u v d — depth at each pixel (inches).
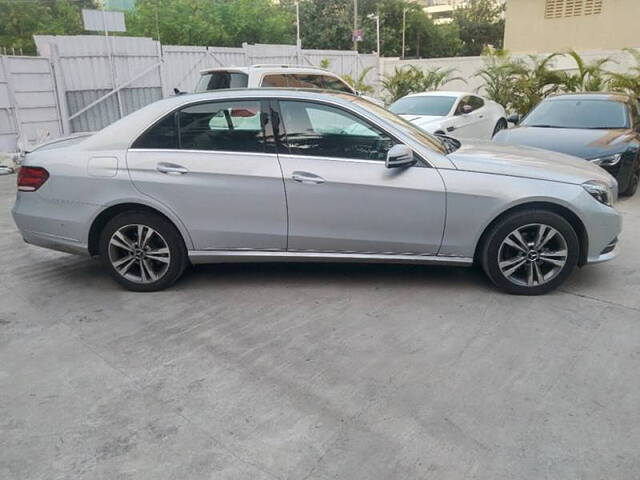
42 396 123.6
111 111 534.3
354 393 123.0
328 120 170.2
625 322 154.8
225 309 167.5
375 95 823.7
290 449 105.4
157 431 111.1
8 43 1444.4
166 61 565.3
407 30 2084.2
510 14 877.8
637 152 295.9
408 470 99.5
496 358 136.6
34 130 474.3
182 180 170.2
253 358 138.7
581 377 127.9
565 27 831.1
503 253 171.9
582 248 173.0
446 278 188.9
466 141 205.6
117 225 175.9
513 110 649.6
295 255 176.1
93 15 488.1
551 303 167.9
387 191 167.0
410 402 119.4
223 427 112.2
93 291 183.5
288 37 1593.3
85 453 105.0
